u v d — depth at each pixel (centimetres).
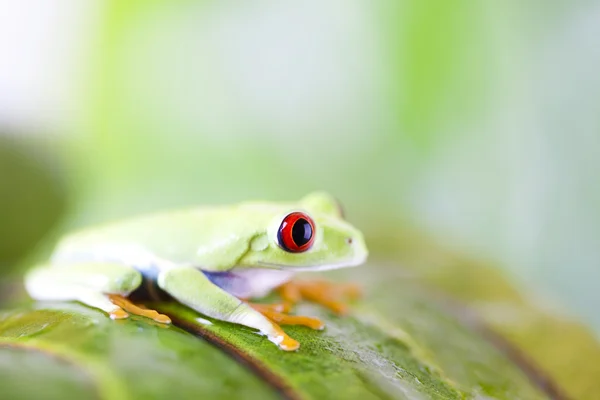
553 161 40
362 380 22
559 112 40
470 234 43
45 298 24
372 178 45
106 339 22
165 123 43
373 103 44
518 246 42
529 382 25
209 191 44
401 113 44
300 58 43
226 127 44
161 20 41
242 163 44
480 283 31
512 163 42
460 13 41
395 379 22
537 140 41
